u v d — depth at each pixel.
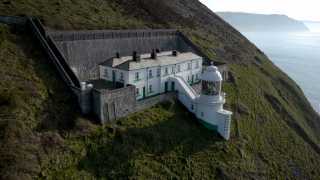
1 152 31.53
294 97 93.44
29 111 36.75
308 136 71.25
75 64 52.44
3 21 48.66
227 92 66.12
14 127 33.78
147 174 38.12
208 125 50.59
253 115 63.31
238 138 52.97
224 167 45.03
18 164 31.31
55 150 34.78
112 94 42.16
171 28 86.69
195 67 63.50
